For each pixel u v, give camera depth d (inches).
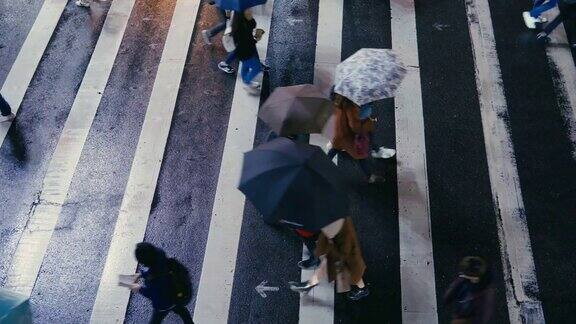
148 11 424.2
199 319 290.7
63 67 395.9
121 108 372.5
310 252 291.1
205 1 428.1
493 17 411.2
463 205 323.9
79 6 428.8
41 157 351.3
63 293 299.9
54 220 325.1
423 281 298.7
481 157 343.3
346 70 284.0
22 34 415.5
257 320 290.5
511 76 381.1
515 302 291.9
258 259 308.7
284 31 407.8
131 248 314.2
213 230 319.6
